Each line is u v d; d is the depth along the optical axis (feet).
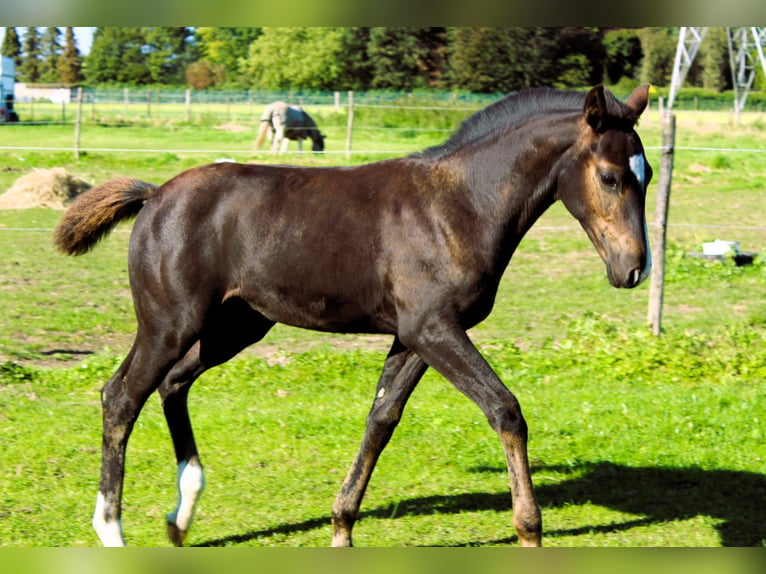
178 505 14.92
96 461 18.57
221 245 14.62
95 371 24.57
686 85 152.05
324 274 14.38
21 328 28.84
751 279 37.29
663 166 27.63
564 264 39.78
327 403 22.75
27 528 15.30
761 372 25.27
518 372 25.48
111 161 60.13
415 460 19.15
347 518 14.47
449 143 14.67
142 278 14.65
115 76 176.04
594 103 13.15
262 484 17.72
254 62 151.23
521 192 14.07
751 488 17.90
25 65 210.38
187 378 15.62
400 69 142.51
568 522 16.38
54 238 15.51
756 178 61.93
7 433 19.93
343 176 14.82
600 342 27.27
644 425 21.29
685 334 28.12
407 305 13.85
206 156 65.10
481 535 15.74
